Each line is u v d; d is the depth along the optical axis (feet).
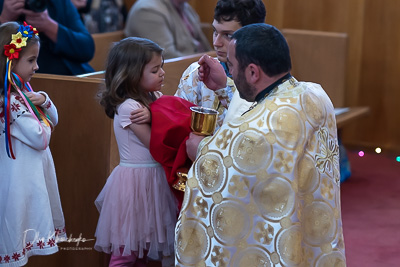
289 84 11.57
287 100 11.36
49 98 15.65
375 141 32.50
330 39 28.32
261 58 11.25
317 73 28.73
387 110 32.09
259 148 11.12
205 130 12.67
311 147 11.48
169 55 25.95
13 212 13.56
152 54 13.62
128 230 13.83
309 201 11.46
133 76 13.57
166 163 13.64
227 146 11.37
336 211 11.76
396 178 28.58
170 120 13.48
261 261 11.28
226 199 11.32
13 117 13.56
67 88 15.83
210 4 32.76
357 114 28.12
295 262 11.03
